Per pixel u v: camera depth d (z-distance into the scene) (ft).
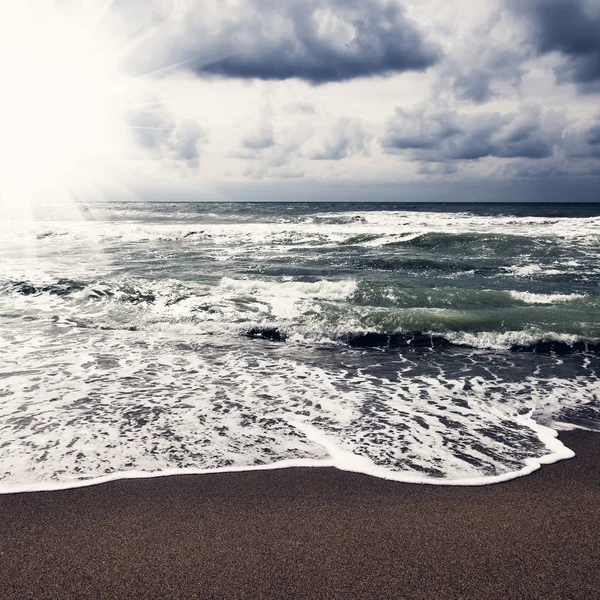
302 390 16.99
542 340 22.08
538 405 15.67
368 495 10.18
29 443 12.53
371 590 7.23
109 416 14.43
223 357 20.76
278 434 13.37
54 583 7.36
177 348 21.94
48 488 10.32
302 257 47.67
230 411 14.99
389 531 8.83
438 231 59.26
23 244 60.03
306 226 73.67
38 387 16.83
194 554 8.09
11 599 7.00
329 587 7.29
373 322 24.49
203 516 9.30
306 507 9.68
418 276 38.24
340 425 14.06
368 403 15.83
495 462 11.80
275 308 26.94
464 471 11.33
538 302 28.40
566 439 13.17
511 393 16.78
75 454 11.94
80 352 21.08
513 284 34.91
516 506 9.75
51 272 38.52
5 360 19.85
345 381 18.01
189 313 26.66
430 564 7.86
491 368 19.44
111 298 29.63
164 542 8.43
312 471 11.27
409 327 23.89
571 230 59.72
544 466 11.59
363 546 8.36
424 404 15.78
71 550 8.20
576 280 35.99
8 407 14.99
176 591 7.19
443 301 28.91
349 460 11.85
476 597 7.11
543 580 7.47
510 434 13.50
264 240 60.18
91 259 46.91
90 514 9.33
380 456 12.10
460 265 42.32
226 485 10.57
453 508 9.67
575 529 8.90
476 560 7.98
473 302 28.71
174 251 52.60
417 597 7.10
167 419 14.29
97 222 95.04
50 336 23.48
